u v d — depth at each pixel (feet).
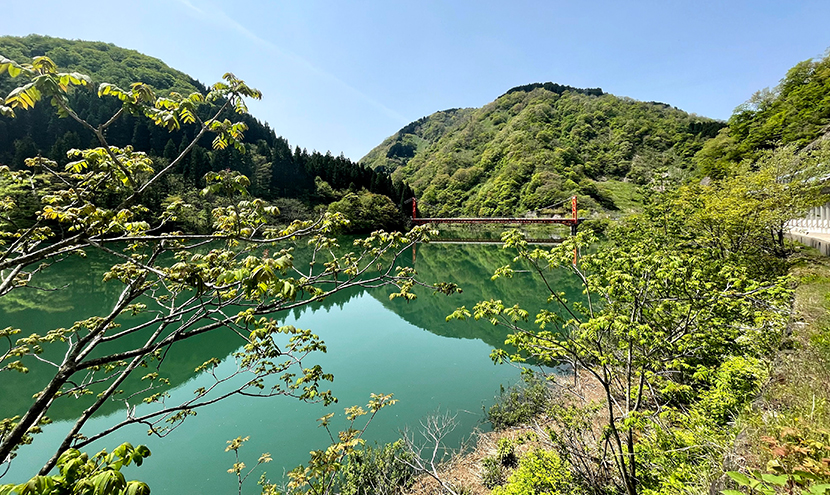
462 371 39.83
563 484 16.03
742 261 28.32
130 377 37.42
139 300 51.34
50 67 6.61
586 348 15.67
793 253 35.45
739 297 15.26
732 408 15.33
